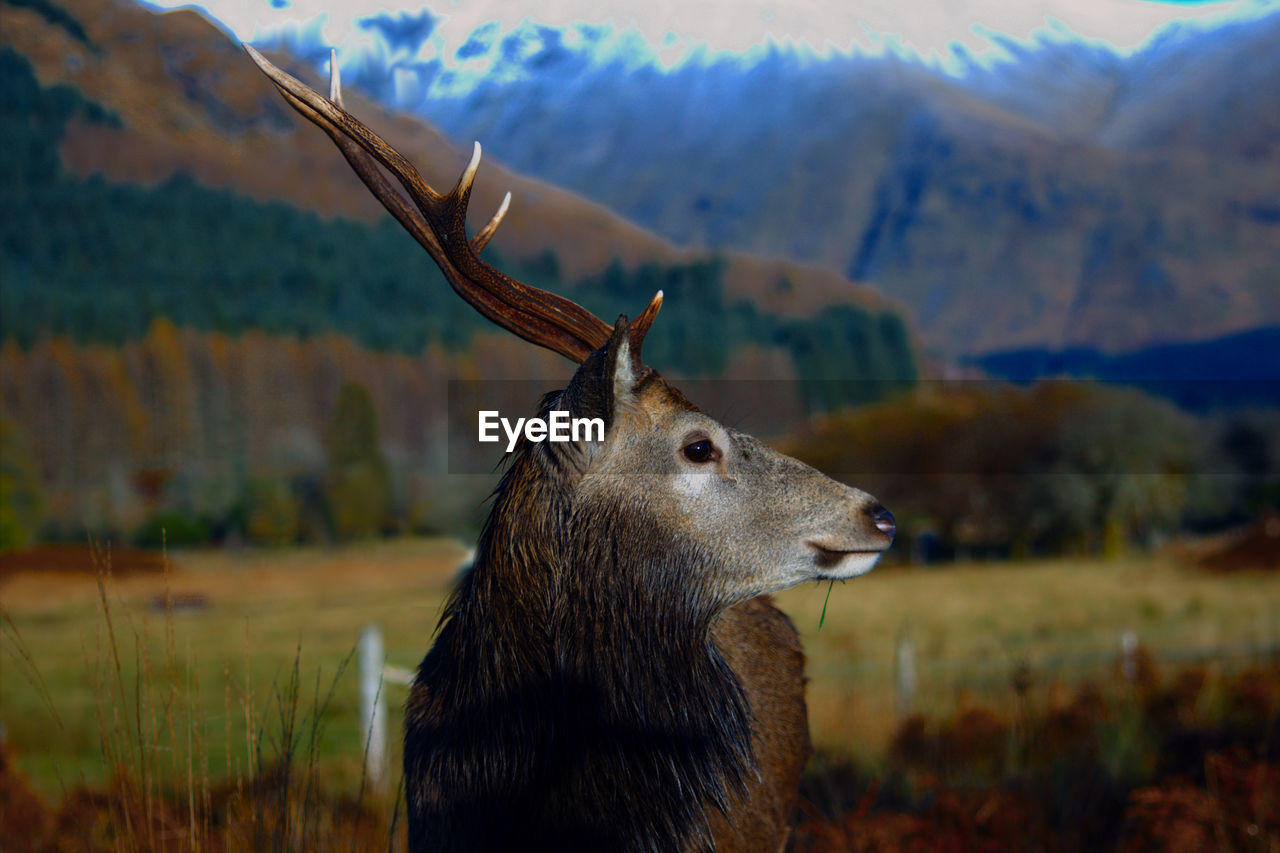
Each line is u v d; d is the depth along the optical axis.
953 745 6.99
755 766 3.06
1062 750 6.43
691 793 2.81
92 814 4.75
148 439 56.41
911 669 10.44
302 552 45.75
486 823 2.63
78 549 25.03
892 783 6.21
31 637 14.97
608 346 2.85
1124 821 4.66
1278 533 33.28
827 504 2.93
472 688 2.74
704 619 2.96
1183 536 50.78
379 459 53.34
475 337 64.31
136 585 22.33
